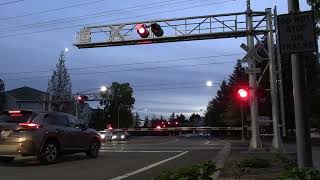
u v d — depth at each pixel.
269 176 12.27
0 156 17.28
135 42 27.31
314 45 8.08
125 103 135.50
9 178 13.13
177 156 21.52
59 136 17.72
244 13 24.83
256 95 23.30
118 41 27.36
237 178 12.05
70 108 77.44
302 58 8.47
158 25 26.20
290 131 61.34
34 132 16.61
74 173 14.47
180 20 26.23
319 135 66.00
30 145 16.42
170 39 26.52
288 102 58.12
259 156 18.89
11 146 16.34
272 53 23.72
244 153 22.16
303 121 8.34
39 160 17.33
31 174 14.08
